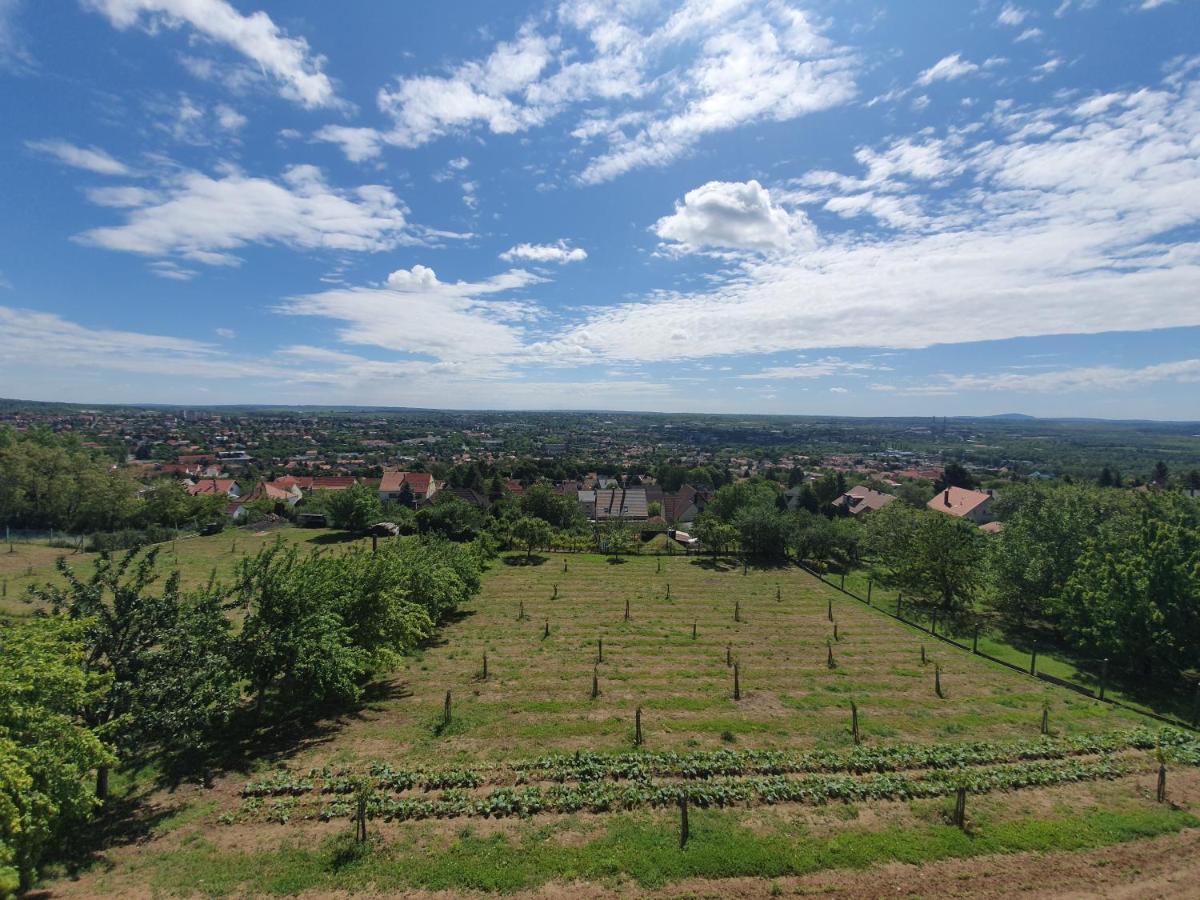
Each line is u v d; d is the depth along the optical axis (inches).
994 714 736.3
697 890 410.6
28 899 378.0
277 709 694.5
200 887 400.2
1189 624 813.9
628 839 459.5
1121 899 409.1
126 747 458.0
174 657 500.4
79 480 2027.6
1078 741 647.1
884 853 447.8
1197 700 758.5
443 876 416.8
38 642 415.8
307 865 425.4
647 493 3189.0
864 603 1339.8
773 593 1405.0
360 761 579.2
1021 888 417.7
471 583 1190.9
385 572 776.3
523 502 2330.2
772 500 2289.6
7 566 1390.3
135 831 459.5
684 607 1256.8
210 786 529.7
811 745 634.8
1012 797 538.3
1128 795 545.3
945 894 410.6
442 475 4101.9
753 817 496.4
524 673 845.8
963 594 1275.8
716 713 718.5
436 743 624.7
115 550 1592.0
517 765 570.3
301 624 620.4
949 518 1401.3
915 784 543.8
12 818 331.0
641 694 774.5
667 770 566.6
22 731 376.8
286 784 526.3
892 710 741.3
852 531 1792.6
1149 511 1132.5
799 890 411.5
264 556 650.2
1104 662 830.5
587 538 1957.4
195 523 2084.2
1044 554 1138.0
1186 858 452.8
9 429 2689.5
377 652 708.0
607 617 1160.8
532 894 403.9
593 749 616.4
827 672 880.3
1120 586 876.6
